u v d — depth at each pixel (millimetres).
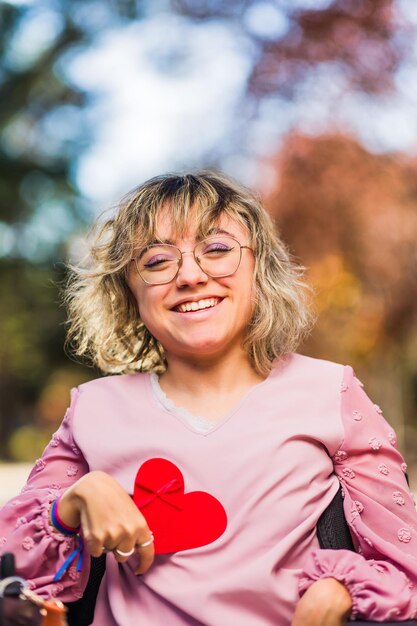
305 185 11727
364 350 12984
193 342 2199
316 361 2316
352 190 11711
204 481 2088
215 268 2227
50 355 21828
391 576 1970
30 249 18922
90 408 2268
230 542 2039
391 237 11953
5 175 17859
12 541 2031
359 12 10156
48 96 16156
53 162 17938
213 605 1982
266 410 2180
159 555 2053
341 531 2125
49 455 2275
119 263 2316
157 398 2248
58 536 2002
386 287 12367
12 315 19875
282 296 2338
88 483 1938
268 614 1993
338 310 12406
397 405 15805
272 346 2309
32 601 1793
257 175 11805
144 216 2273
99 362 2580
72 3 13750
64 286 2740
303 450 2129
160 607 2033
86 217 18359
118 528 1894
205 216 2238
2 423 22578
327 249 11984
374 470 2178
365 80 10445
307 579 1980
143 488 2096
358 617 1901
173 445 2129
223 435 2141
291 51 10539
